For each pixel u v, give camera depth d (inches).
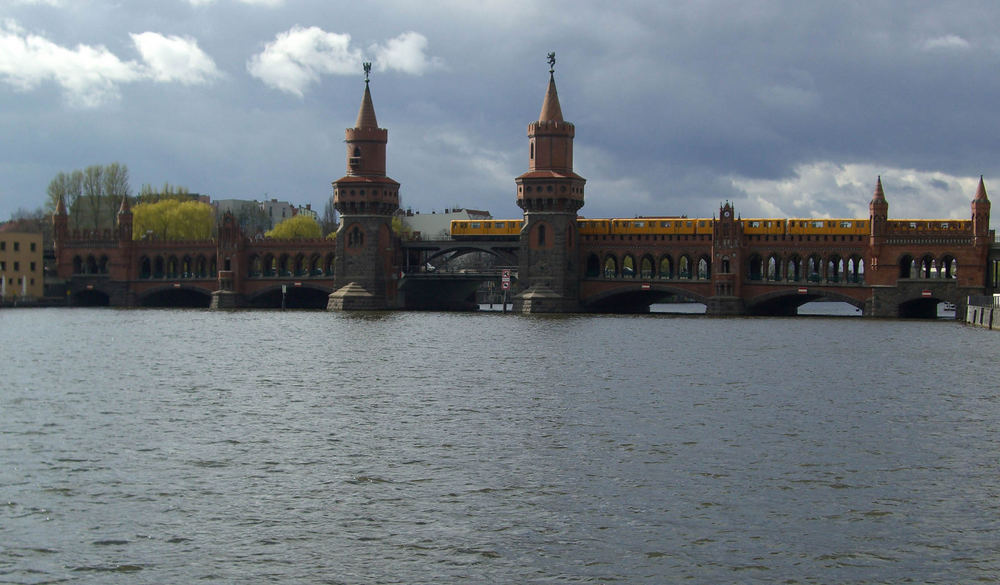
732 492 1943.9
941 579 1545.3
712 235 7342.5
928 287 6766.7
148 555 1635.1
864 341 4911.4
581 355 4252.0
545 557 1626.5
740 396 3046.3
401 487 1988.2
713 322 6471.5
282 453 2265.0
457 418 2674.7
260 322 6609.3
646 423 2596.0
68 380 3486.7
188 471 2107.5
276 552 1648.6
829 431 2495.1
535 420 2640.3
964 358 4124.0
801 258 7160.4
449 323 6437.0
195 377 3558.1
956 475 2068.2
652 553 1638.8
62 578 1550.2
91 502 1889.8
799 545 1670.8
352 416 2709.2
